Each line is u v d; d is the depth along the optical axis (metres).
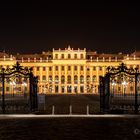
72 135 33.88
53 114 51.91
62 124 41.25
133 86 141.75
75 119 46.34
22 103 73.25
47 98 124.88
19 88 168.00
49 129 37.41
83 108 66.81
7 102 79.38
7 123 42.12
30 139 31.84
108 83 54.72
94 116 49.53
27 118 47.50
